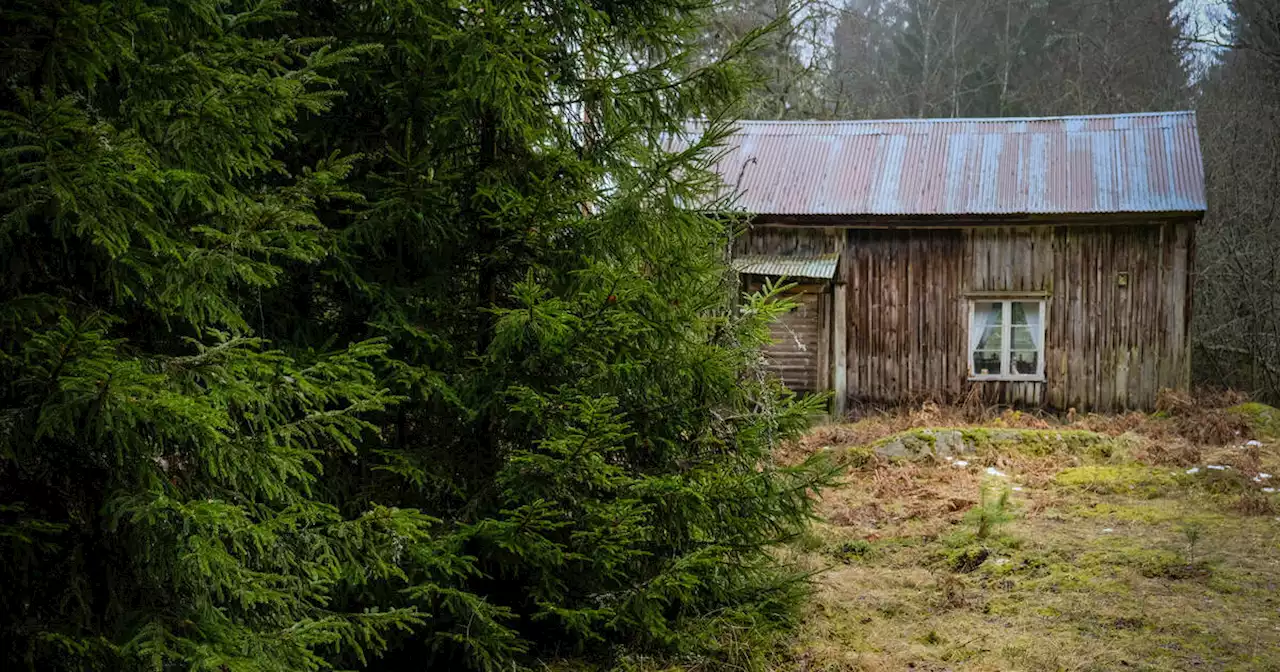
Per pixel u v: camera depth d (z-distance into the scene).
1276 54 17.52
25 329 2.21
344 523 3.15
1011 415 12.14
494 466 4.08
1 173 2.20
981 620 4.73
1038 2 27.78
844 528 6.79
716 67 4.31
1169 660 4.08
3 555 2.39
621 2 4.39
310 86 3.65
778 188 13.62
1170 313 12.33
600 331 3.87
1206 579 5.25
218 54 2.55
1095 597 4.98
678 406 4.35
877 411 13.08
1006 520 6.17
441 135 3.86
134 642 2.34
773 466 4.68
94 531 2.57
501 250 4.08
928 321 13.08
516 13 3.65
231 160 2.63
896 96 26.59
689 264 4.31
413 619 3.27
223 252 2.56
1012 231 12.83
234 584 2.63
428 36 3.65
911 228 13.06
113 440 2.44
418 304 3.87
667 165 3.99
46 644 2.32
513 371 3.94
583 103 4.35
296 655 2.71
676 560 4.05
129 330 2.88
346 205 3.74
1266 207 17.38
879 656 4.25
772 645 4.38
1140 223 12.37
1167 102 23.38
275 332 3.55
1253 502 6.94
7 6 2.22
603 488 4.03
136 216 2.33
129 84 2.46
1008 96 26.45
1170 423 11.01
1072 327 12.70
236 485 2.77
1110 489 7.79
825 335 13.29
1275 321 15.97
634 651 4.20
